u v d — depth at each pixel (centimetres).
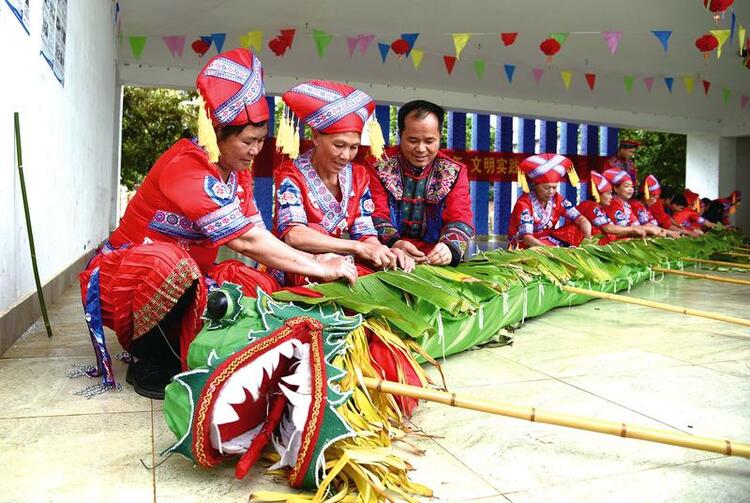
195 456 148
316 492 146
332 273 220
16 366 248
